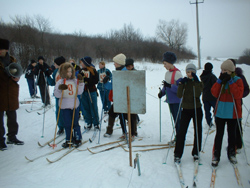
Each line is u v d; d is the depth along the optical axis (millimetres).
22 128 5156
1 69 3684
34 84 9250
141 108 2922
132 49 30422
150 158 3373
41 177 2822
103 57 25641
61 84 3555
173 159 3348
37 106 7543
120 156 3410
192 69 3137
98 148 3771
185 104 3205
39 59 7199
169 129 4969
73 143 3863
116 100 3029
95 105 4715
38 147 3930
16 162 3318
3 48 3635
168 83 3619
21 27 19656
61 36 26438
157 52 31359
